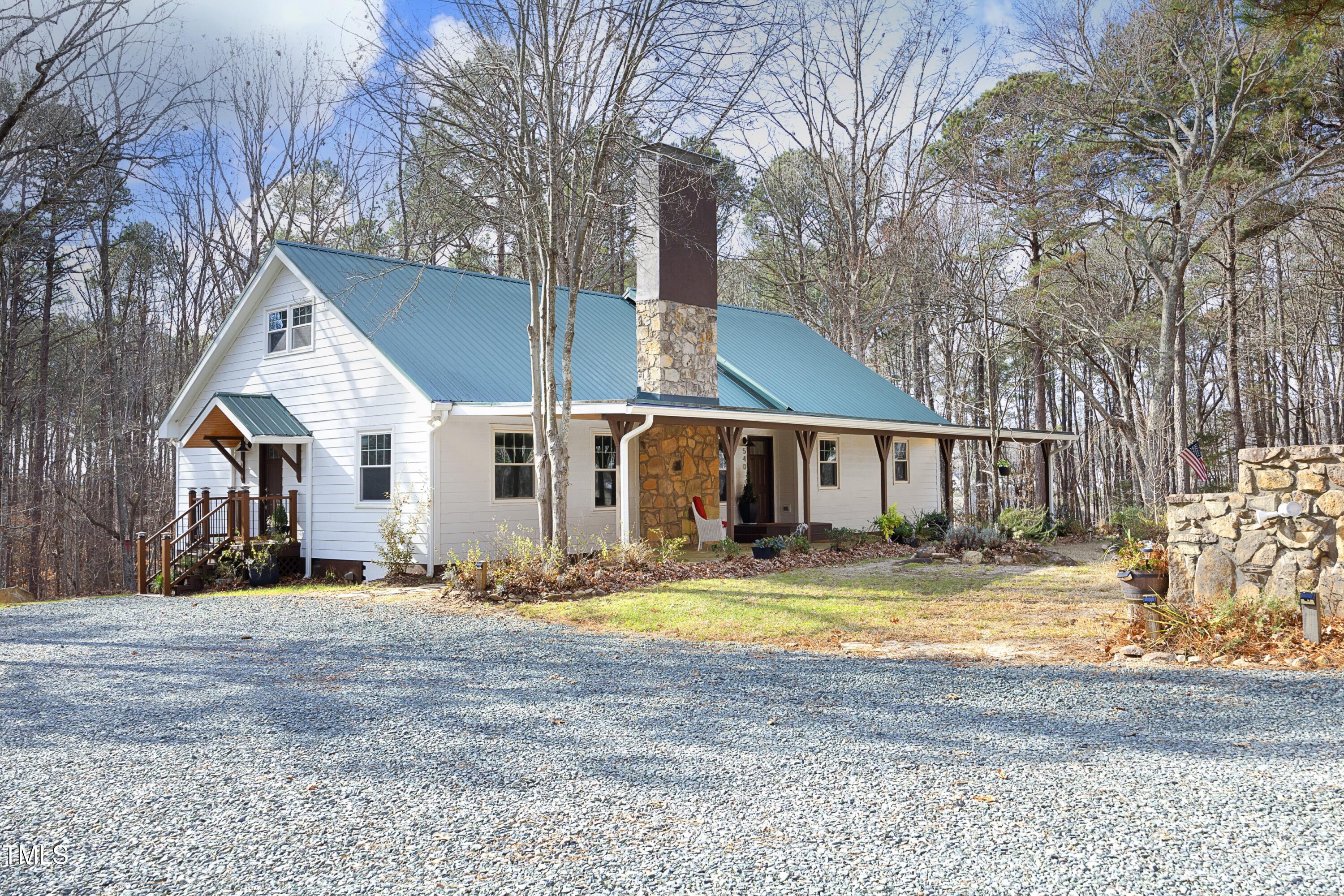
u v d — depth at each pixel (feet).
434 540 49.83
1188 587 29.17
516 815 14.16
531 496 55.36
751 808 14.17
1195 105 76.28
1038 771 15.55
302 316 59.11
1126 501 104.37
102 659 29.68
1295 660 22.82
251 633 34.09
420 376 50.98
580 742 18.34
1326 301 94.17
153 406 106.42
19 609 45.73
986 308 74.08
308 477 57.88
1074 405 136.26
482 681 24.62
